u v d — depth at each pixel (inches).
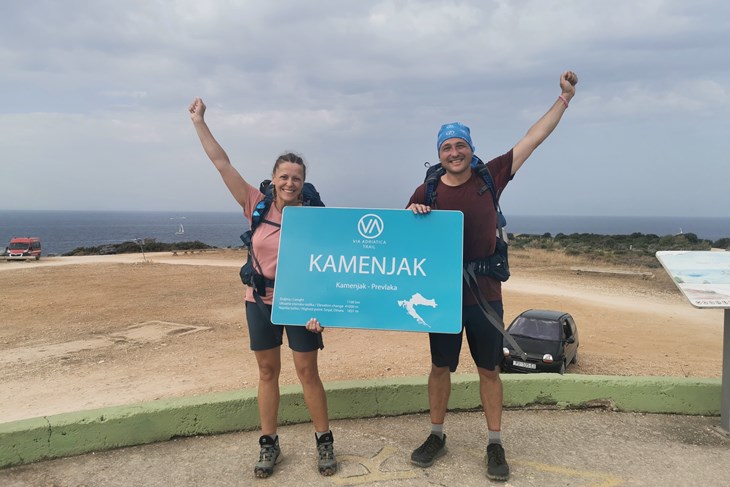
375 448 146.5
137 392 338.3
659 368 436.8
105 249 1736.0
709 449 146.6
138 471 134.0
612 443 150.3
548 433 157.2
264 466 129.5
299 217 132.0
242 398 158.6
